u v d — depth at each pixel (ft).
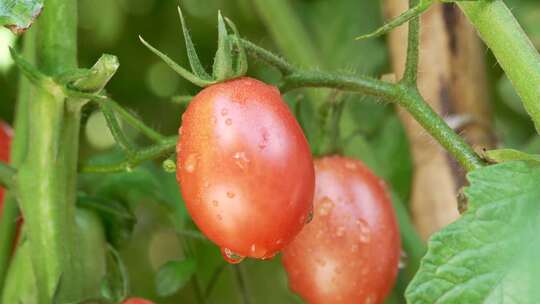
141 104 2.79
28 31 1.81
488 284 1.51
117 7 2.74
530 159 1.57
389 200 1.84
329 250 1.78
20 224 1.94
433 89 2.18
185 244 2.10
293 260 1.80
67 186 1.75
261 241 1.56
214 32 2.79
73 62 1.74
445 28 2.17
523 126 2.84
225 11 2.76
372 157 2.28
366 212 1.80
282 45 2.40
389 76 1.84
